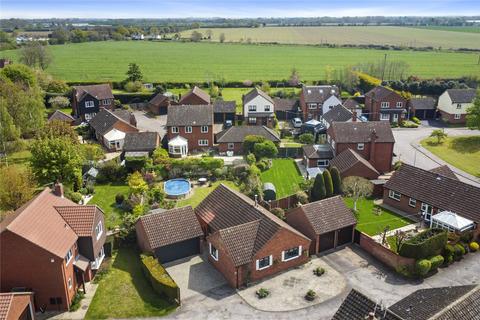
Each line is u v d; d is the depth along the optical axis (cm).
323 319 3869
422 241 4572
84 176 6969
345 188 6166
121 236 5006
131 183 6338
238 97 13575
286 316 3909
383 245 4734
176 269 4653
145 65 18762
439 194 5541
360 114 10831
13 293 3500
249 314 3934
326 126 9231
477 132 9800
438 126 10425
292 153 8219
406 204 5903
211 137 8644
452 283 4378
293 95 13225
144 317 3919
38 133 7938
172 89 14575
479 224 4988
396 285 4347
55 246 3938
